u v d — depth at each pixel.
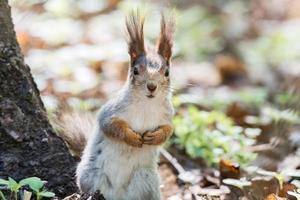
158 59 9.27
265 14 22.98
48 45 17.30
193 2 22.69
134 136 8.96
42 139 9.50
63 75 15.26
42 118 9.59
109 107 9.19
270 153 12.23
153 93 8.99
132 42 9.45
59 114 10.41
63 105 10.60
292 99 14.62
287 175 10.04
